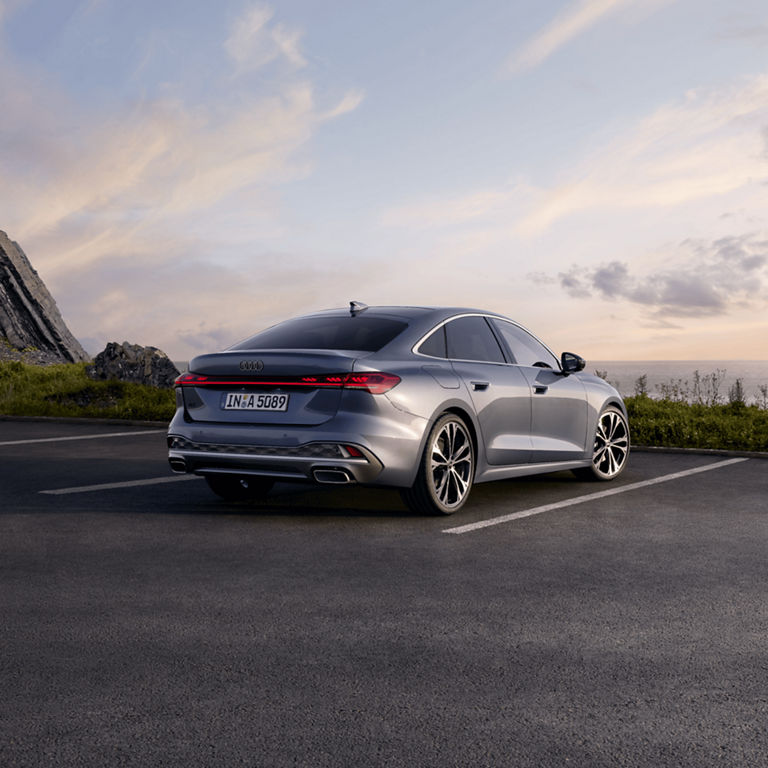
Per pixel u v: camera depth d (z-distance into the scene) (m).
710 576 4.27
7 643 3.21
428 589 3.99
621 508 6.19
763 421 12.05
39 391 17.33
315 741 2.40
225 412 5.62
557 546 4.92
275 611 3.63
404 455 5.45
